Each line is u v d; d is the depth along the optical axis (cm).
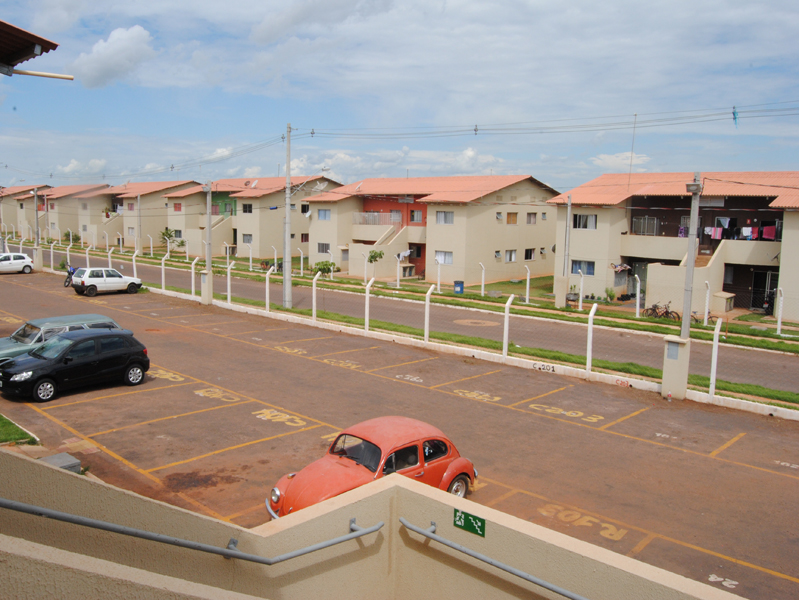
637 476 1148
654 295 3331
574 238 3834
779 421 1500
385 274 4622
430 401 1614
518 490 1074
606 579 434
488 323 2838
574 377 1898
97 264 5175
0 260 4425
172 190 6775
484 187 4481
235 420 1429
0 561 238
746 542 902
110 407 1499
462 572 520
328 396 1642
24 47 557
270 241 5850
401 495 566
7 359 1720
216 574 444
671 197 3753
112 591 275
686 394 1667
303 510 517
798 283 3016
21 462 323
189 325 2655
